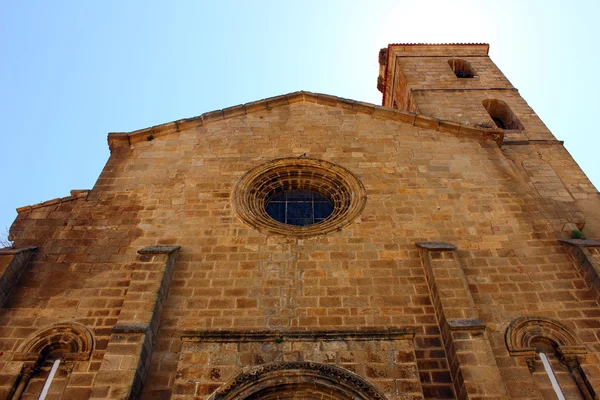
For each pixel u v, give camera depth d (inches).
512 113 900.6
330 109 794.2
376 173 670.5
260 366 429.7
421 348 464.8
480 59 1124.5
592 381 443.2
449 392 432.1
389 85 1207.6
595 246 541.3
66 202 621.6
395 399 408.5
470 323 454.3
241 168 680.4
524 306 505.7
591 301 509.0
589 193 665.6
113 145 726.5
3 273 502.9
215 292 513.7
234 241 570.3
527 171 702.5
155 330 473.4
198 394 410.9
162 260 521.0
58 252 557.3
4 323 485.4
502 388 406.0
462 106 919.0
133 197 631.8
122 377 413.4
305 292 512.4
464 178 665.0
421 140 734.5
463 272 525.0
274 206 661.9
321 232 579.2
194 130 749.9
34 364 451.5
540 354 472.4
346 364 434.0
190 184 651.5
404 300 505.7
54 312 496.1
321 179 678.5
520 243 573.0
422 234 581.6
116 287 518.9
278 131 748.6
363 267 538.9
